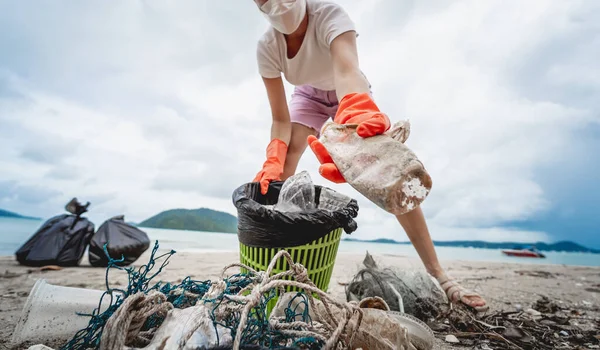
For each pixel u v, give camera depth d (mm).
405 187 822
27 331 1079
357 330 886
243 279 1027
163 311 804
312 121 2525
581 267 4043
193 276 2568
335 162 987
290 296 1180
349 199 1754
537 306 2049
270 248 1463
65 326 1102
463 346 1414
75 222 3133
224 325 818
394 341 911
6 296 1927
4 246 4293
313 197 1735
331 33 1740
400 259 3992
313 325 1000
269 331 835
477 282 2820
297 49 2051
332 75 2227
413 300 1710
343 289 2381
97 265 2891
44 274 2557
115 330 677
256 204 1477
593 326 1714
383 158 886
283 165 2271
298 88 2701
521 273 3369
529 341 1465
